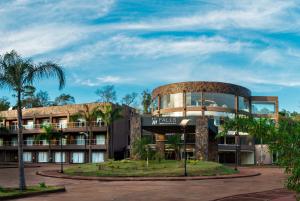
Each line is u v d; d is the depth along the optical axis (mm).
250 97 71812
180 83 66812
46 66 22375
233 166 56844
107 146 65000
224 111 65438
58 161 70000
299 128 8078
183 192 21891
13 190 20938
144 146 46406
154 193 21391
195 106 65188
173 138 50812
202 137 48969
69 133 69750
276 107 71562
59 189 22094
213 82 65875
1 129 74500
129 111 74438
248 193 20984
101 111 63938
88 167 39875
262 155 66875
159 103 69750
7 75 21922
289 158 8188
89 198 19172
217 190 22969
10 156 76875
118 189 23562
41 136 68000
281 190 22625
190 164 39750
